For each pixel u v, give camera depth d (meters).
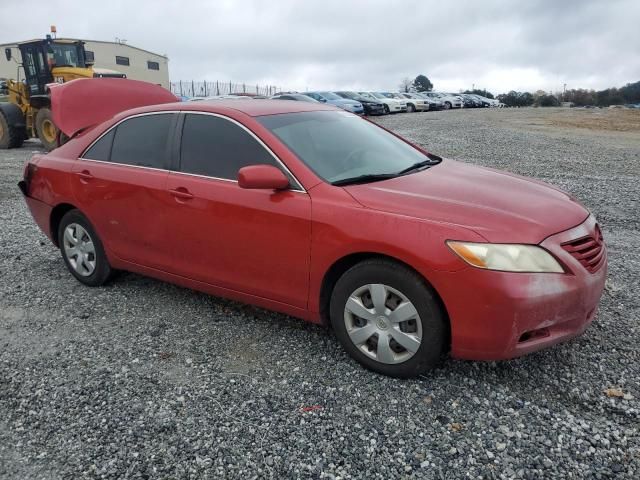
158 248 4.19
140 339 3.88
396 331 3.16
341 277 3.33
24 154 14.12
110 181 4.38
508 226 2.96
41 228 5.21
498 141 16.06
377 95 35.19
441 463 2.58
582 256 3.08
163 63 56.59
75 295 4.71
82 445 2.78
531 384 3.19
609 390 3.10
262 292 3.68
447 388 3.17
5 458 2.71
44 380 3.37
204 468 2.60
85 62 15.69
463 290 2.88
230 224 3.67
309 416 2.95
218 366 3.49
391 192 3.32
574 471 2.50
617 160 12.23
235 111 3.89
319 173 3.49
